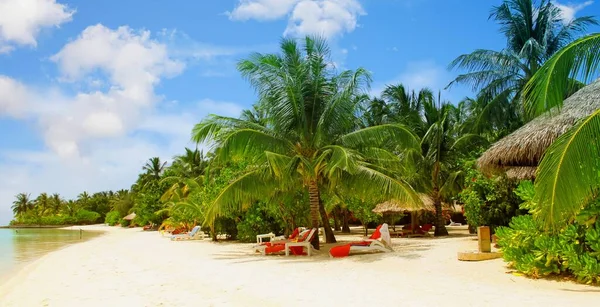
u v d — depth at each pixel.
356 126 15.88
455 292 6.97
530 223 8.22
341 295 7.28
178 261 14.34
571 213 6.11
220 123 14.32
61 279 11.68
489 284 7.51
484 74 21.72
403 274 9.09
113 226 77.06
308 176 13.97
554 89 5.96
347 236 24.12
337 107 14.31
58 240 39.53
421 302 6.42
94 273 12.45
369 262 11.27
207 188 24.42
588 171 5.86
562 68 5.89
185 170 52.66
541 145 9.70
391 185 13.29
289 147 14.56
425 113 23.56
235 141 13.47
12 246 31.44
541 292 6.66
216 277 10.14
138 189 66.69
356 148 15.20
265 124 15.55
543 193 6.13
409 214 26.94
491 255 10.27
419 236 21.69
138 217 58.47
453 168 22.67
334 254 12.90
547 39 21.33
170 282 9.87
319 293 7.55
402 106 25.98
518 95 20.59
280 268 11.09
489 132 22.17
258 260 13.27
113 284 10.09
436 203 22.44
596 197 7.05
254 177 14.53
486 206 15.11
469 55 21.81
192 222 33.38
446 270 9.22
